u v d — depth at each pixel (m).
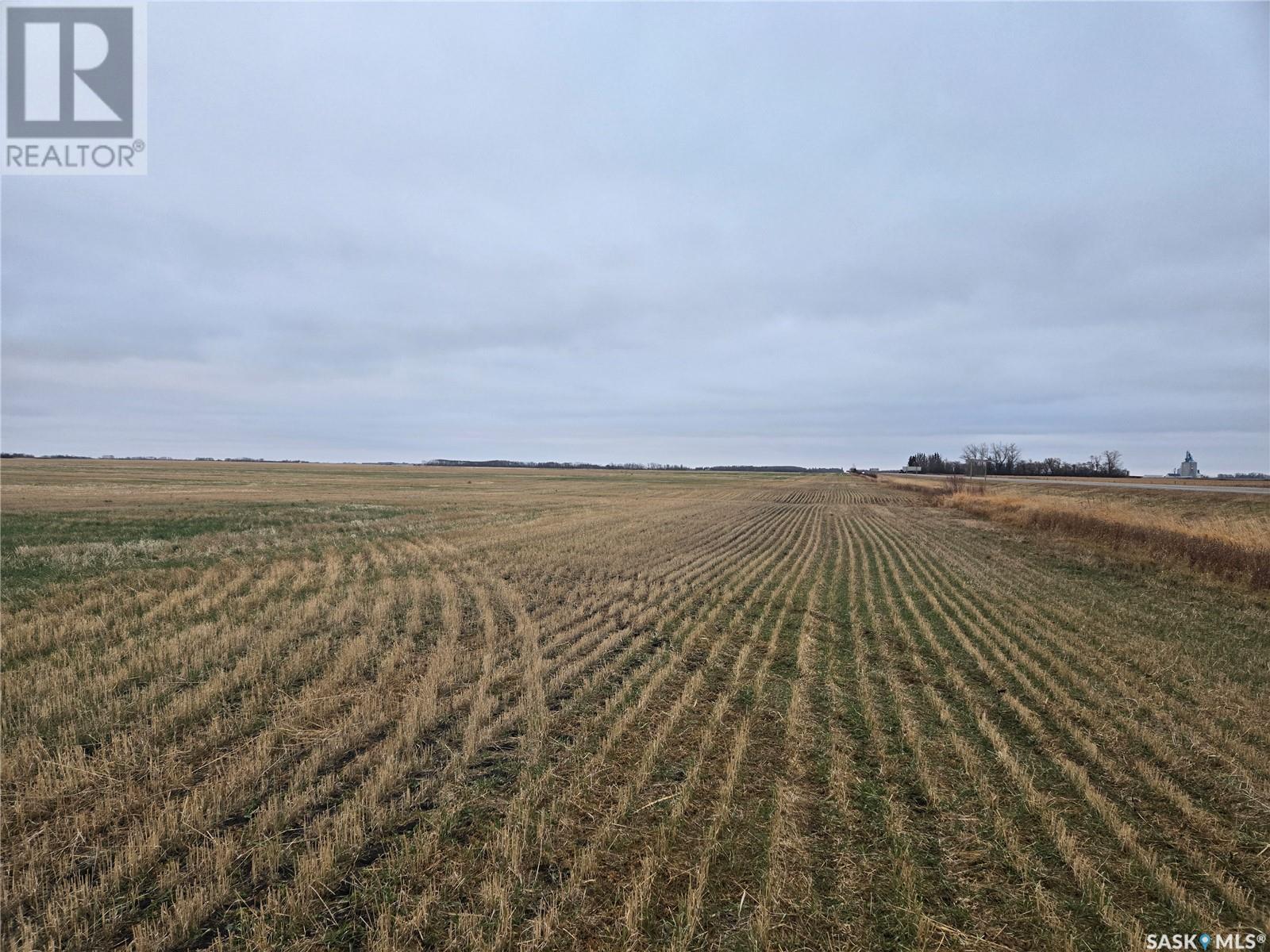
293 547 19.11
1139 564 17.86
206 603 11.37
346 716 6.61
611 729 6.43
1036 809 5.00
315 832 4.52
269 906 3.82
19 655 8.38
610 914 3.85
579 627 10.60
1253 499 32.00
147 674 7.75
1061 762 5.77
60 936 3.58
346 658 8.30
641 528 26.58
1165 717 6.90
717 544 22.28
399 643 9.27
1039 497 41.91
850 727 6.66
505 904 3.80
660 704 7.23
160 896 3.93
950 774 5.60
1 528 21.70
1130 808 5.09
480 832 4.64
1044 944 3.65
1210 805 5.18
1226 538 18.22
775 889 4.04
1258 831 4.80
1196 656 9.28
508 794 5.18
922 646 9.85
